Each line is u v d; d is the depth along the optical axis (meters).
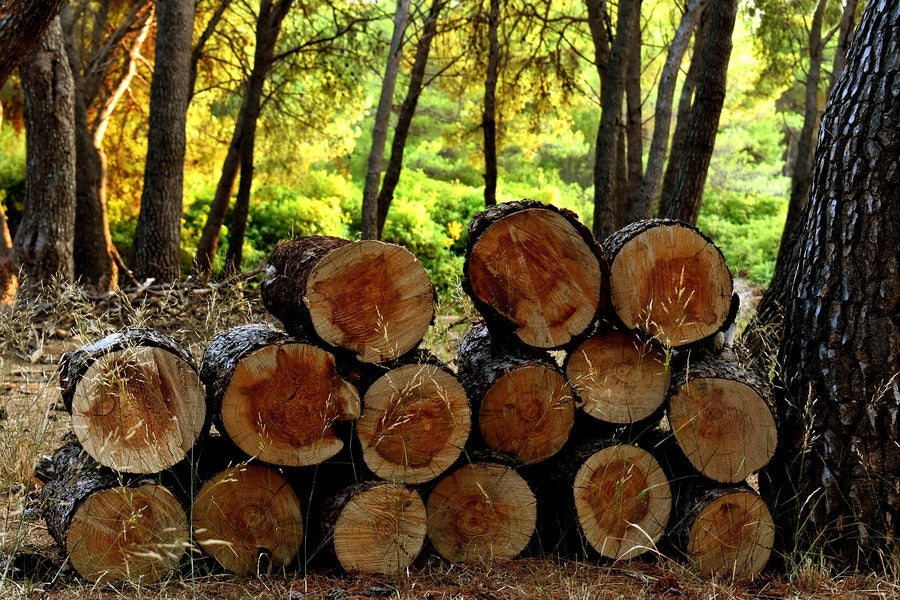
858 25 5.04
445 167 40.38
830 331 4.79
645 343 4.66
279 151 25.78
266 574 4.41
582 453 4.73
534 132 23.23
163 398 4.29
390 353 4.46
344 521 4.40
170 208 15.92
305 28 23.14
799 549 4.71
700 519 4.63
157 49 15.89
